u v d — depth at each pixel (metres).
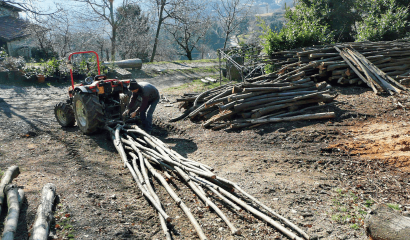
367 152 5.53
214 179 4.24
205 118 7.83
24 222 3.22
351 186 4.45
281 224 3.50
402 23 15.82
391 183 4.52
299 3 20.45
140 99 6.66
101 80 6.71
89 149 6.02
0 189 3.54
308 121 7.10
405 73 10.05
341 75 9.84
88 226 3.29
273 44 13.20
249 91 7.53
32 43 24.95
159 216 3.56
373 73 9.28
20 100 10.70
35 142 6.32
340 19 19.52
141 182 4.26
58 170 4.83
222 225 3.53
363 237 3.25
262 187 4.37
